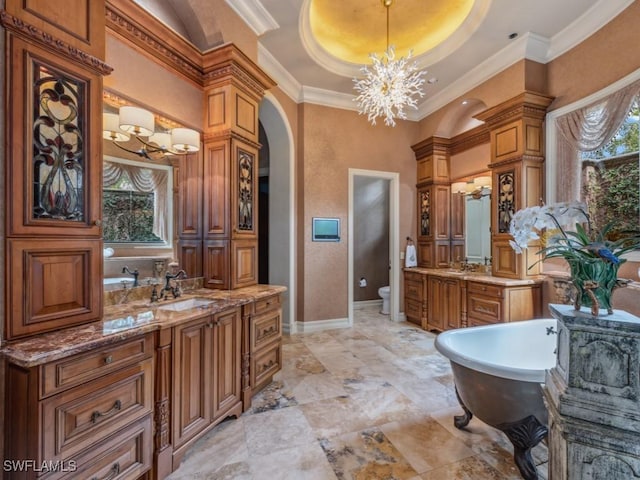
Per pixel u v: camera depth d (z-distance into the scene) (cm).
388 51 309
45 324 142
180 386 177
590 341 97
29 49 136
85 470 130
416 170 510
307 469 173
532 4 283
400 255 499
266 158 517
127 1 203
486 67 373
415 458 182
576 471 97
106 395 139
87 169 158
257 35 306
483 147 426
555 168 332
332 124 456
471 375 180
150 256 243
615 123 273
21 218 134
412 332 438
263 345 260
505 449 191
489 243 428
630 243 143
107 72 167
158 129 252
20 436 120
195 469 173
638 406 90
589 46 298
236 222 269
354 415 228
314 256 446
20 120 133
